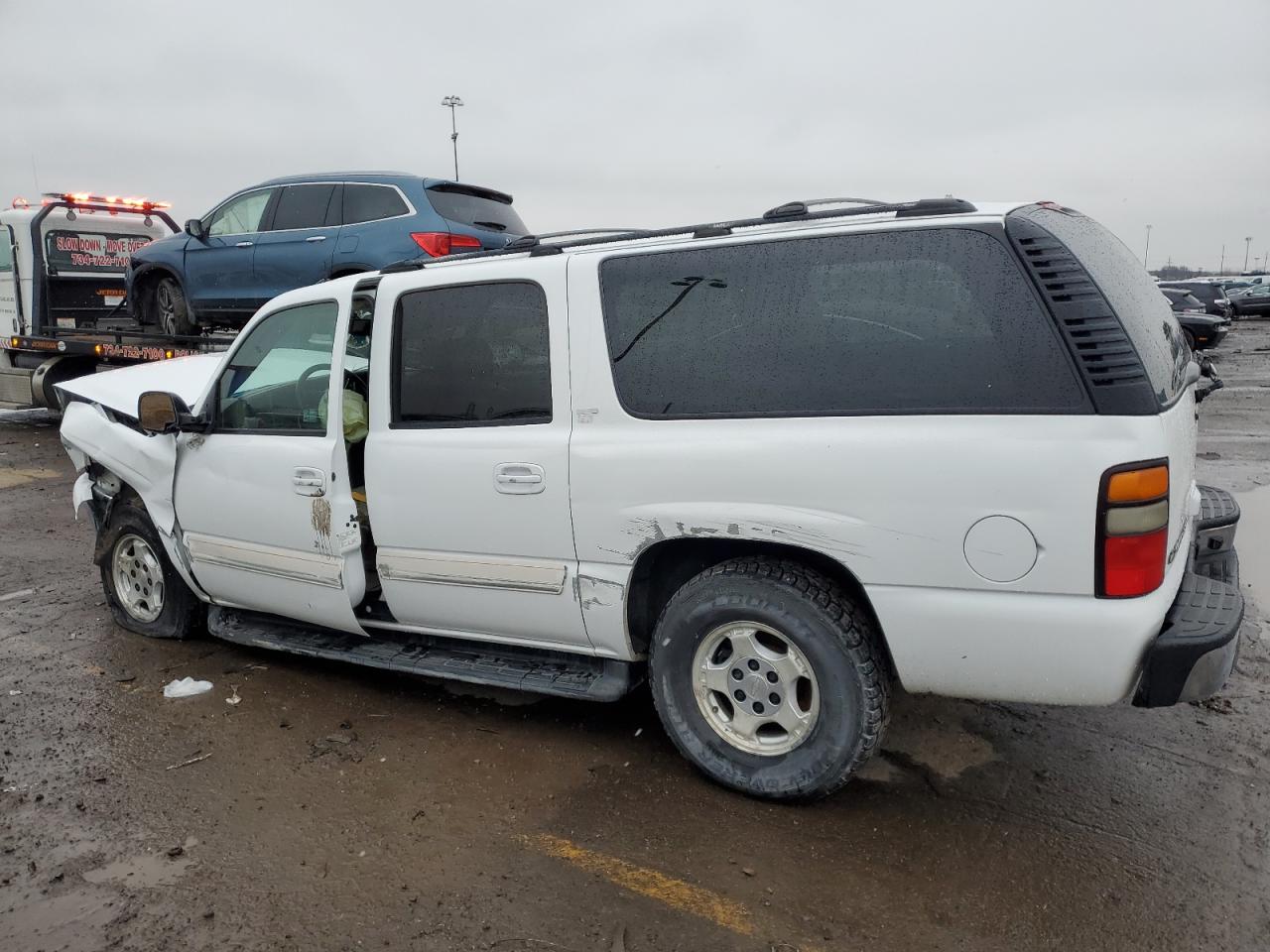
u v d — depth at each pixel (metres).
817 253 3.06
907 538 2.87
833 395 2.99
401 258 8.39
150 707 4.21
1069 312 2.71
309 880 2.93
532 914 2.76
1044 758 3.59
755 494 3.06
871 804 3.29
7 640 5.07
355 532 3.98
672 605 3.34
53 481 9.48
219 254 9.49
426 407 3.72
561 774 3.55
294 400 4.18
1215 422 11.93
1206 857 2.96
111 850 3.10
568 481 3.37
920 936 2.63
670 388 3.23
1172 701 2.78
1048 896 2.78
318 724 4.02
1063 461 2.67
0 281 12.12
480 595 3.66
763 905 2.77
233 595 4.56
